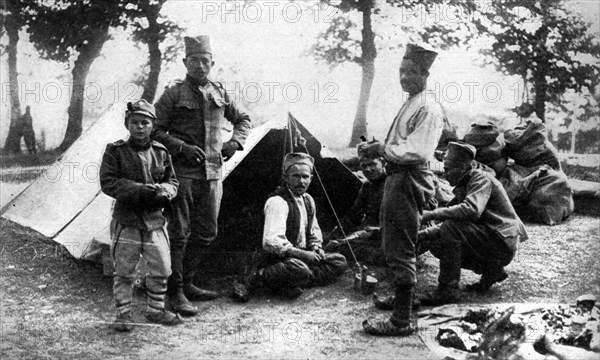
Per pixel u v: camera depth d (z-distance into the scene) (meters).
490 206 6.72
